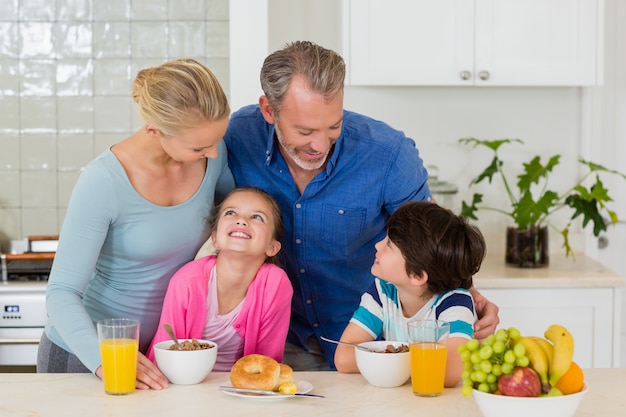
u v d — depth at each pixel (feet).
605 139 12.61
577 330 10.55
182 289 6.48
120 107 12.47
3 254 11.15
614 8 12.46
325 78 5.98
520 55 11.16
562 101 12.19
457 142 12.18
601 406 5.31
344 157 7.00
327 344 7.72
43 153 12.50
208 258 6.68
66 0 12.35
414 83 11.15
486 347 4.88
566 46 11.16
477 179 11.62
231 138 7.24
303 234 7.23
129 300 6.81
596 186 11.14
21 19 12.35
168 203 6.54
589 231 12.37
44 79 12.42
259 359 5.65
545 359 4.89
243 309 6.58
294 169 7.06
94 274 7.04
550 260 11.80
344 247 7.29
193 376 5.73
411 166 7.22
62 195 12.55
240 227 6.48
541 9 11.11
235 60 10.89
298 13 12.01
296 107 6.04
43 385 5.75
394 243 6.24
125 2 12.35
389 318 6.51
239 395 5.41
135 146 6.38
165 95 5.76
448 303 6.24
